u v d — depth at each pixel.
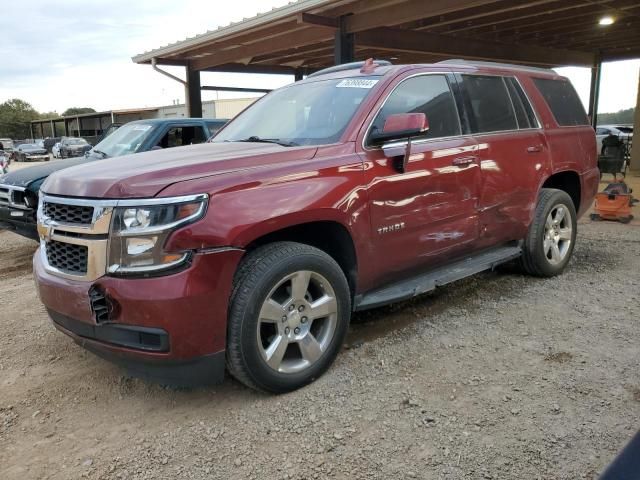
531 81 5.07
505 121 4.65
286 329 3.10
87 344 2.96
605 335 3.84
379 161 3.51
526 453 2.55
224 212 2.78
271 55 14.41
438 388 3.17
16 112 100.75
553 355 3.54
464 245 4.23
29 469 2.61
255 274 2.91
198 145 3.96
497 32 12.86
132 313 2.69
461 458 2.54
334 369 3.45
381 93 3.72
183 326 2.69
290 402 3.09
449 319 4.24
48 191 3.13
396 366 3.47
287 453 2.64
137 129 7.94
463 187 4.08
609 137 12.29
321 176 3.21
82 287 2.81
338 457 2.59
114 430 2.91
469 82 4.42
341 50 9.89
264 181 2.98
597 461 2.47
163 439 2.80
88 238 2.79
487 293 4.83
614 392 3.05
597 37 13.91
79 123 59.56
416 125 3.31
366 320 4.29
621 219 7.97
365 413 2.95
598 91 17.50
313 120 3.85
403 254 3.73
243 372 2.95
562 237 5.25
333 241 3.47
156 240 2.66
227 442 2.75
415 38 11.94
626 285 4.94
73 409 3.14
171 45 12.73
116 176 2.87
